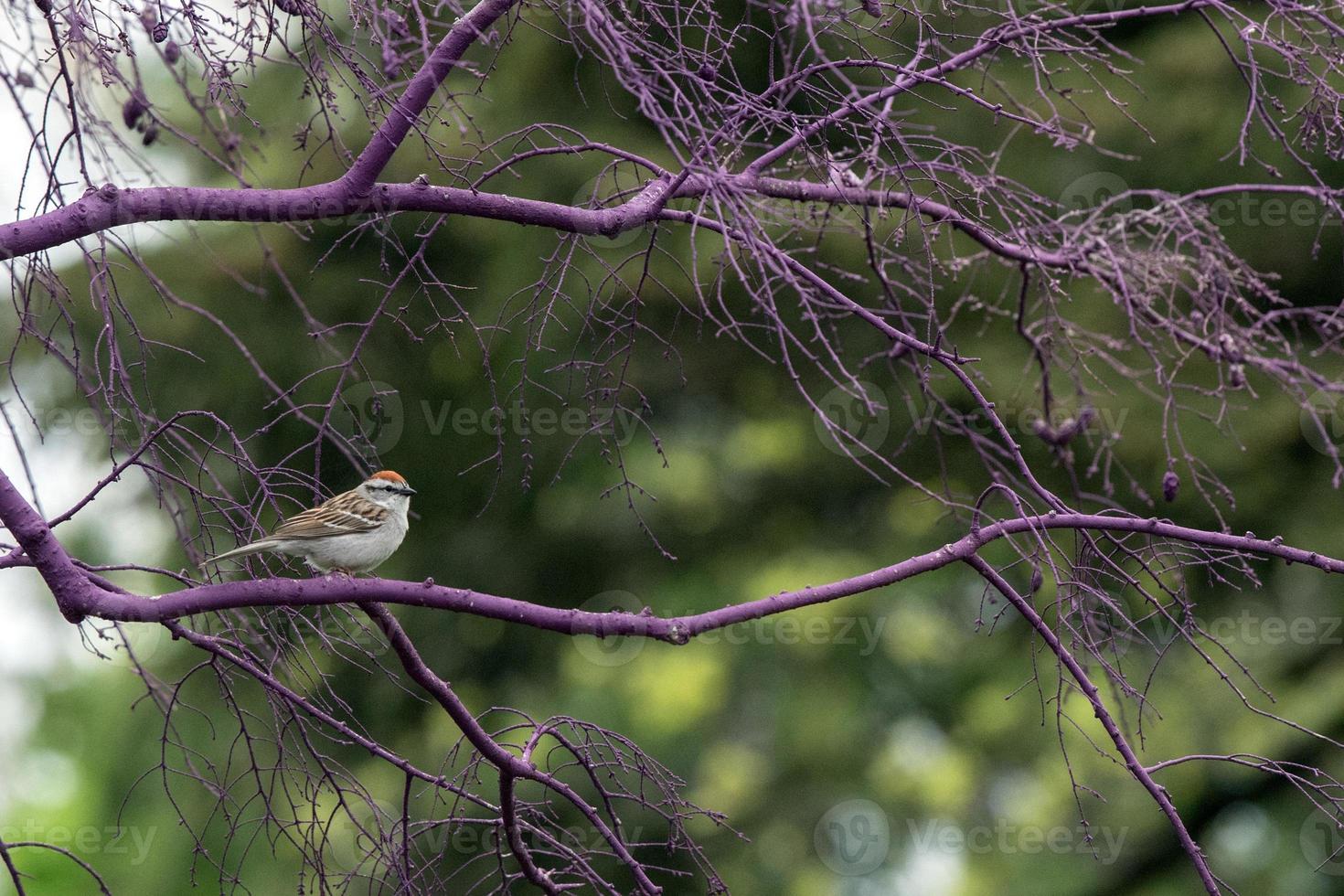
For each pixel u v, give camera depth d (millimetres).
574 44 6180
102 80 6004
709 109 5809
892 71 7402
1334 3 7746
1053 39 6797
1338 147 6945
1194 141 15531
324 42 5945
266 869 14453
